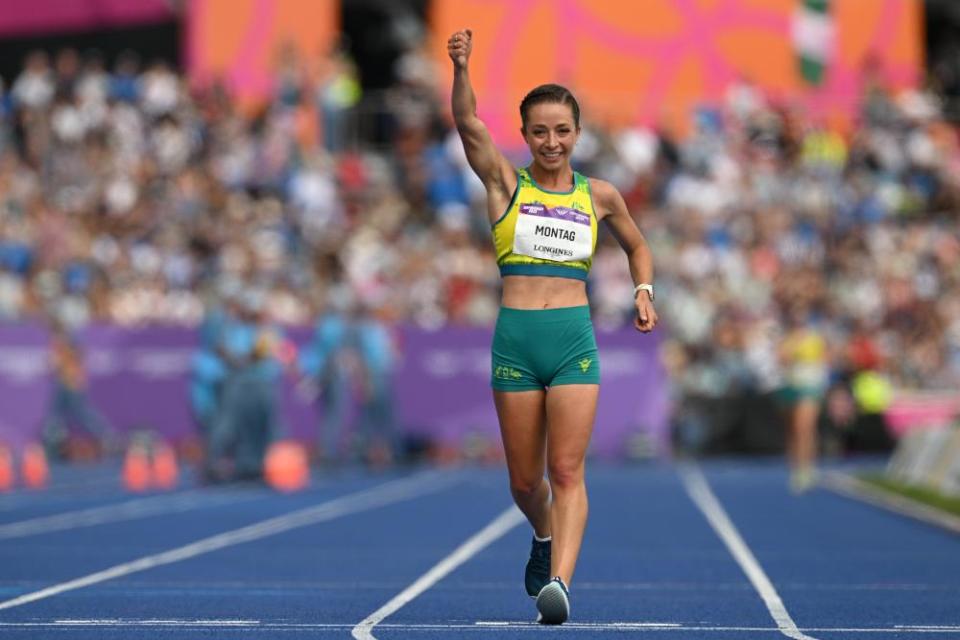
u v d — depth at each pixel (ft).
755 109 302.86
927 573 106.63
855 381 264.52
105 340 260.21
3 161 303.07
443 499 187.11
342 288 262.47
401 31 348.59
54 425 257.96
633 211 290.56
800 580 101.96
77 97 311.47
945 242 292.81
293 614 81.56
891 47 307.17
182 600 88.69
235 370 206.90
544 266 74.23
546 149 73.82
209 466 209.05
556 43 301.84
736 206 294.46
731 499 186.19
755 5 304.91
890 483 204.13
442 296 274.77
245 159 301.02
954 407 264.31
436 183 298.97
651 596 92.17
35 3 318.24
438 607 85.61
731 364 268.00
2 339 258.78
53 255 281.33
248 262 266.36
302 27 308.19
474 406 259.19
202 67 308.40
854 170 302.45
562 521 73.61
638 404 260.01
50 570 107.55
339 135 304.91
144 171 301.63
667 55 303.48
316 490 202.90
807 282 275.39
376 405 245.65
